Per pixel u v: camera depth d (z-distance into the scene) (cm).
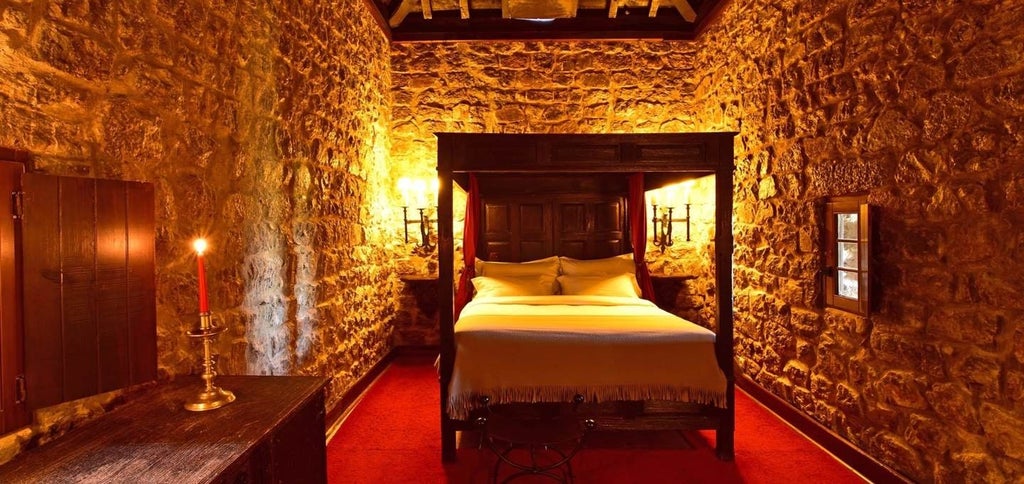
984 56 216
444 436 318
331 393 382
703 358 307
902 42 263
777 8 389
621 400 308
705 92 535
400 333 571
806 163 353
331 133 392
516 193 540
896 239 268
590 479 297
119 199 183
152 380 195
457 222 554
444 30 552
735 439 348
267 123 296
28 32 156
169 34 215
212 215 244
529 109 565
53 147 165
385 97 538
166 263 213
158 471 135
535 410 312
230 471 142
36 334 158
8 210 151
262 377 223
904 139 262
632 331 314
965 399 229
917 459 256
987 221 217
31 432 159
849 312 312
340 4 412
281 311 312
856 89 300
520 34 554
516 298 436
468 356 308
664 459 321
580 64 565
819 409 339
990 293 217
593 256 540
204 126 238
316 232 363
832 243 329
